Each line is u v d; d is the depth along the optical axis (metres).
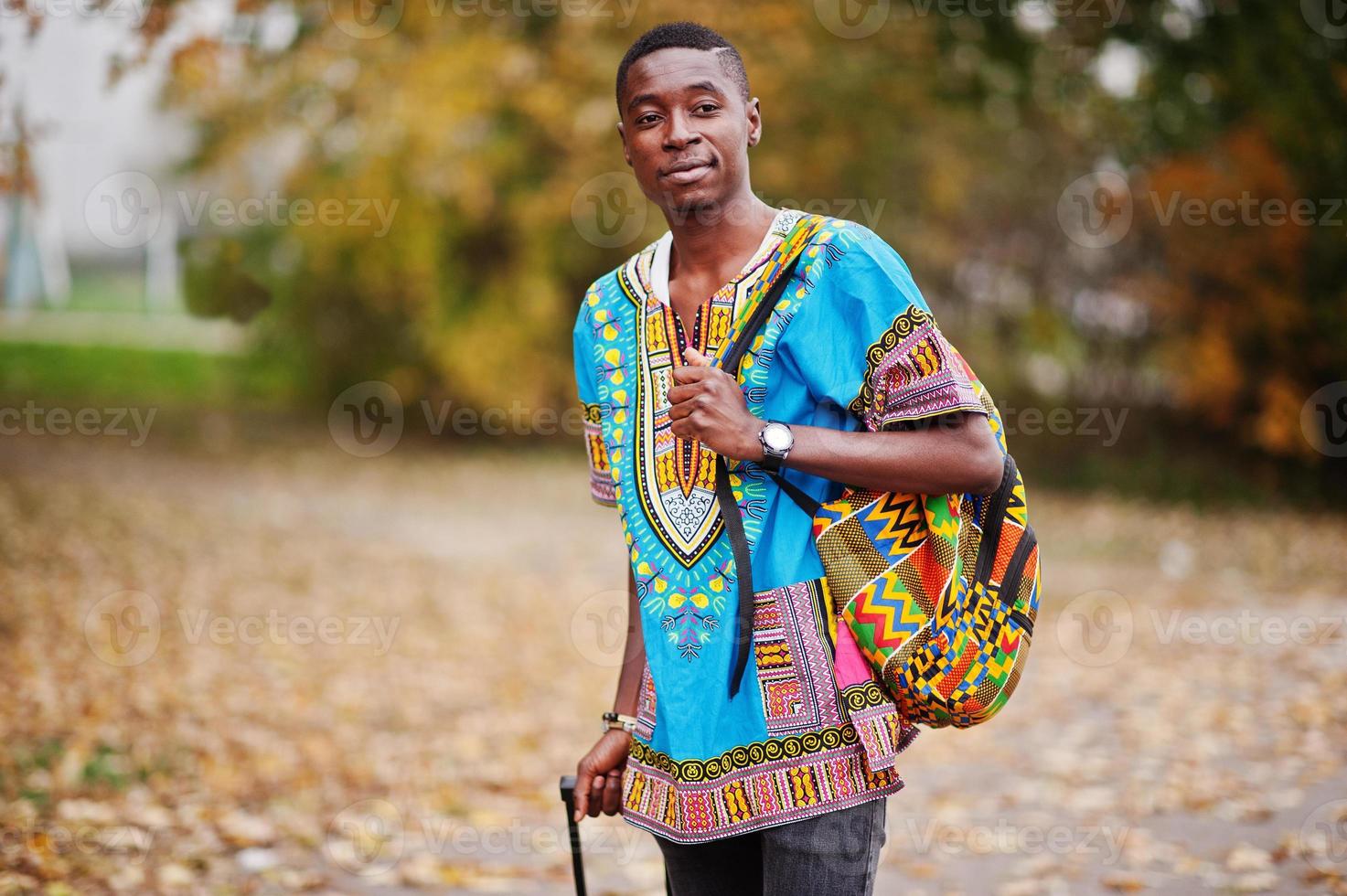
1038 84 16.34
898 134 18.11
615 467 2.25
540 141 18.05
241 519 13.22
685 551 2.14
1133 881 4.40
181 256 19.14
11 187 7.81
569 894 4.42
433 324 18.83
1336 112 14.77
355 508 14.44
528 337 19.00
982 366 18.77
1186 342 16.38
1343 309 15.52
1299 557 12.64
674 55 2.15
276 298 19.69
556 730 6.83
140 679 7.29
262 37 11.94
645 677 2.25
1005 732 6.73
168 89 14.19
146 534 11.98
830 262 2.11
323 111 15.95
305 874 4.54
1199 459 17.27
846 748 2.07
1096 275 17.78
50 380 23.25
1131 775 5.82
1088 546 13.23
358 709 7.09
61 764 5.60
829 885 2.05
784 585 2.09
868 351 2.06
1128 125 16.72
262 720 6.70
